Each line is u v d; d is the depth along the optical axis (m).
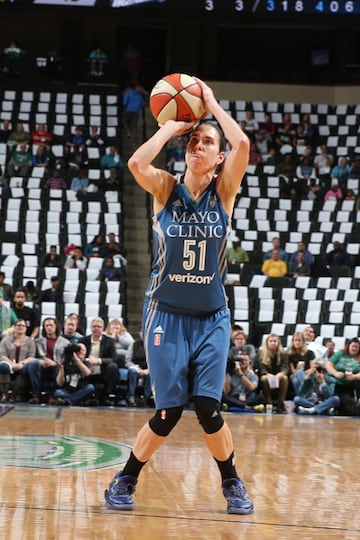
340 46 32.53
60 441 9.42
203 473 7.33
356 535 4.96
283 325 17.91
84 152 25.62
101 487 6.32
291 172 25.92
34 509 5.39
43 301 18.30
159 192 5.43
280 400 15.78
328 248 22.03
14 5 24.17
